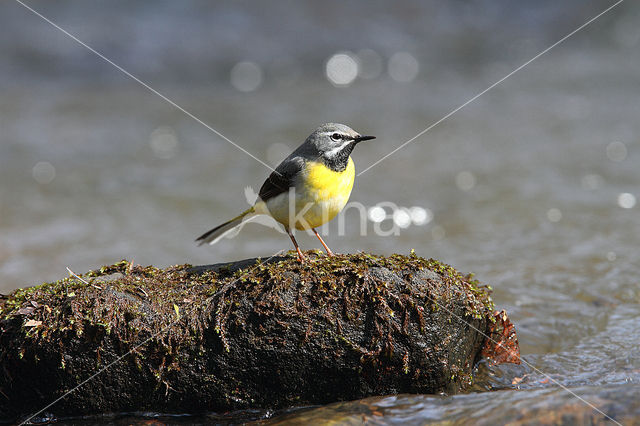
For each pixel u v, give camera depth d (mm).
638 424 5945
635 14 30828
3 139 20578
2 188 17047
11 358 7297
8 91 24844
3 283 11703
